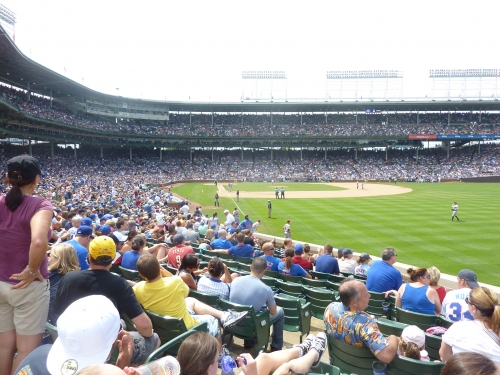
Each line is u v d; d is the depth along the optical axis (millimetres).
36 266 3674
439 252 17891
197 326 4762
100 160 81875
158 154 97062
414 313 6297
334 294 8031
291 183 79500
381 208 35031
